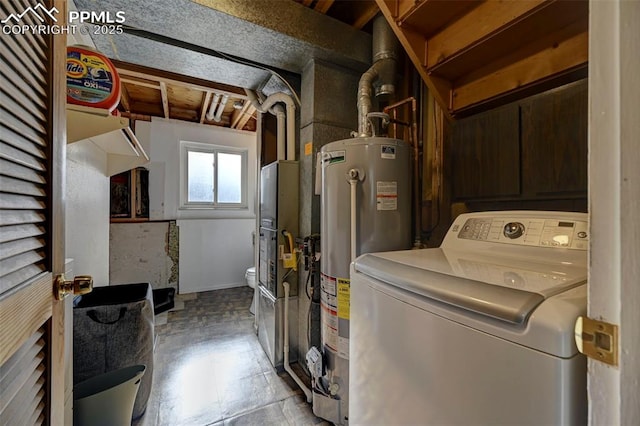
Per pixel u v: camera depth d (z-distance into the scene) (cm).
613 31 37
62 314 74
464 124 157
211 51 198
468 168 154
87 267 181
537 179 125
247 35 174
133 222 365
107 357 148
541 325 50
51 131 66
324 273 159
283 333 215
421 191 197
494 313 56
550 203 132
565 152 116
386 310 86
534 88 139
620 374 36
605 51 37
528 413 51
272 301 220
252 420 162
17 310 50
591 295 40
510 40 135
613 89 37
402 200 151
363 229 145
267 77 233
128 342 152
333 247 153
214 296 386
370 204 145
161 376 203
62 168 72
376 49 185
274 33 172
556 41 128
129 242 363
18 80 52
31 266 58
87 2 144
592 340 40
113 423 123
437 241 186
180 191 399
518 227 102
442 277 73
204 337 265
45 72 64
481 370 59
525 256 94
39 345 62
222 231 422
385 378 86
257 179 286
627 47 35
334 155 153
